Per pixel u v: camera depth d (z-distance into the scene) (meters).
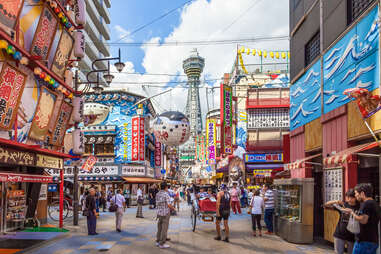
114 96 30.67
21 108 9.31
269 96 27.58
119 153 30.41
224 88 25.23
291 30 14.62
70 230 12.02
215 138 38.38
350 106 8.58
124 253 8.06
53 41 10.48
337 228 5.80
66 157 12.72
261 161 26.19
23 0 8.10
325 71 10.46
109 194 23.14
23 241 9.38
